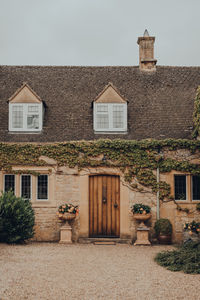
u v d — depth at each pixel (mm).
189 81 16172
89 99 15211
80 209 13047
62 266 8734
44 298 6453
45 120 14266
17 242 11523
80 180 13117
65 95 15398
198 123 12641
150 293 6871
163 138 13523
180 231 12875
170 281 7660
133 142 13039
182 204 12992
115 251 11094
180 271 8508
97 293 6805
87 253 10633
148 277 7957
